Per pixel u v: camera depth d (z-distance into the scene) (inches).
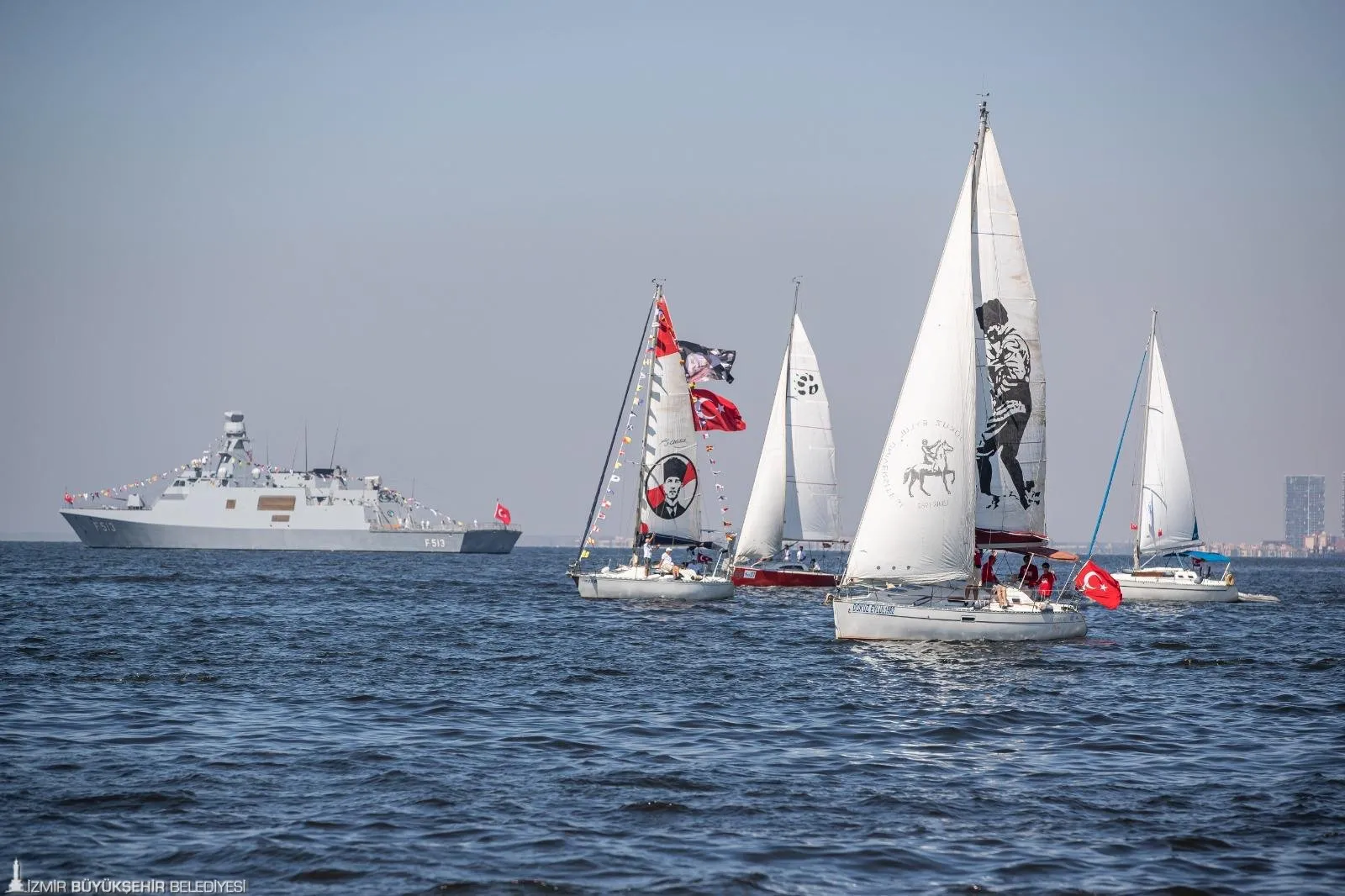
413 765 2940.5
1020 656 4938.5
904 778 2859.3
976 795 2714.1
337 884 2124.8
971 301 4840.1
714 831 2429.9
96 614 6899.6
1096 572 5452.8
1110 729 3481.8
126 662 4645.7
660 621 6781.5
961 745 3245.6
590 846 2329.0
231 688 4050.2
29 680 4138.8
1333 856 2316.7
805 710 3718.0
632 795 2682.1
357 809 2559.1
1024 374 4980.3
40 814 2486.5
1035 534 5039.4
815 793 2711.6
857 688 4136.3
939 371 4845.0
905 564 4894.2
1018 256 4953.3
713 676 4439.0
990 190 4933.6
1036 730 3462.1
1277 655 5418.3
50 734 3238.2
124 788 2684.5
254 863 2219.5
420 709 3710.6
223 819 2476.6
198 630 6033.5
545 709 3720.5
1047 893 2118.6
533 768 2923.2
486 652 5177.2
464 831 2413.9
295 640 5639.8
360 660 4864.7
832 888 2134.6
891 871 2218.3
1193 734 3427.7
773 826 2469.2
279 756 3026.6
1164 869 2236.7
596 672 4552.2
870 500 4958.2
